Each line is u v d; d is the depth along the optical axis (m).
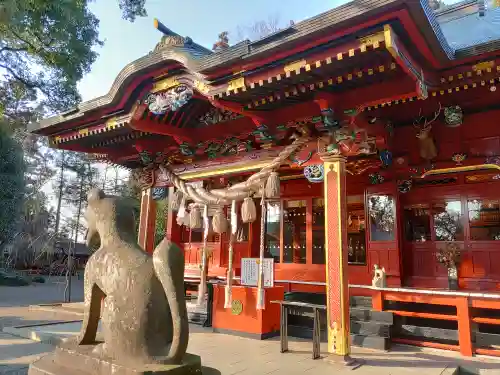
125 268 3.49
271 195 7.52
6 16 14.18
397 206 9.69
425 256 9.46
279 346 7.65
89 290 3.85
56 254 33.72
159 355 3.23
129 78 7.80
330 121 6.61
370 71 5.52
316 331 6.78
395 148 9.27
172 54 6.98
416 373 5.91
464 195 9.12
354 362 6.39
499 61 6.01
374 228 9.96
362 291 9.80
